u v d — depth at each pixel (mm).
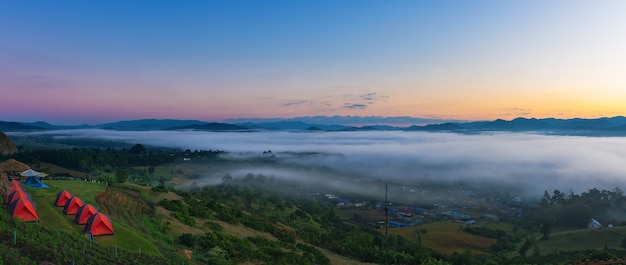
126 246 28484
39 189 43531
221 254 34938
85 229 29281
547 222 107812
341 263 48125
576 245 90250
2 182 33469
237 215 61312
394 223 140375
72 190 45281
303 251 49625
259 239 47406
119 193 49312
